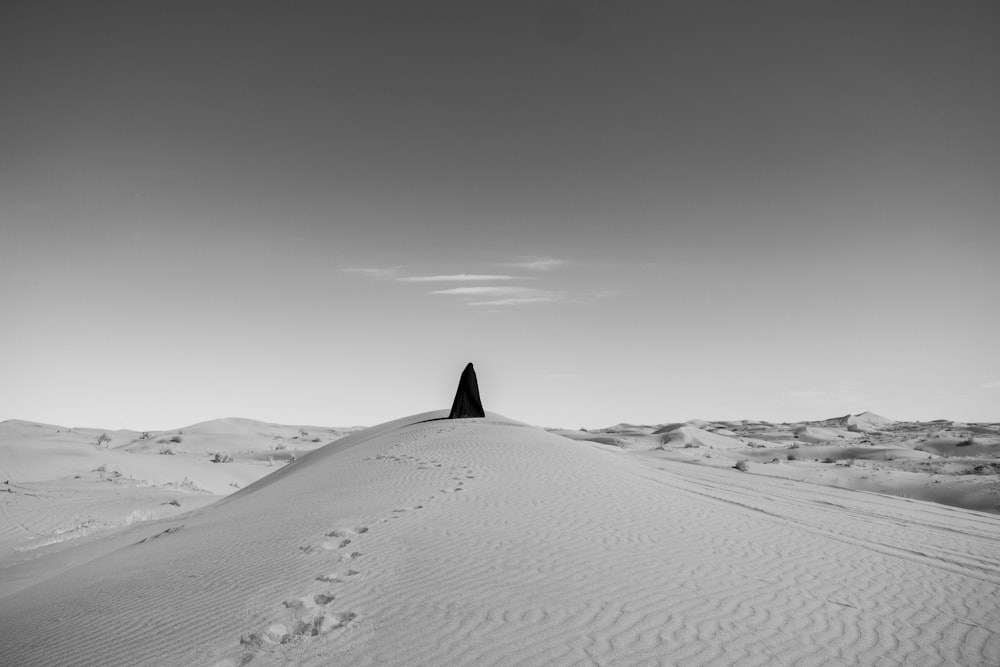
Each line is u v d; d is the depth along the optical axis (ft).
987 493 99.50
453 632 23.53
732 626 24.36
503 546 34.40
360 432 145.48
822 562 34.12
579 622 24.31
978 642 23.81
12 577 58.54
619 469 66.95
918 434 309.42
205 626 26.04
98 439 260.01
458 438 84.48
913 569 33.83
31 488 128.26
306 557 33.99
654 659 21.34
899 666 21.58
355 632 24.07
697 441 244.63
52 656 25.88
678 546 35.60
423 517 41.57
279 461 240.32
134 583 35.70
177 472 185.88
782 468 142.00
